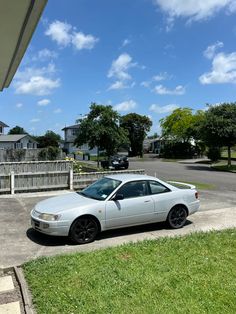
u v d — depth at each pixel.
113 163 32.22
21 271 6.58
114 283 5.88
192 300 5.29
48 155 29.23
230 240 8.44
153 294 5.49
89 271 6.39
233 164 38.50
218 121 32.69
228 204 13.70
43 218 8.45
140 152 67.00
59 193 15.65
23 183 15.81
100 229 8.78
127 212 9.11
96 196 9.25
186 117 57.72
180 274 6.29
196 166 37.59
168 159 54.31
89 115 23.95
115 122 24.11
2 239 8.77
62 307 5.08
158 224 10.38
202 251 7.59
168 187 9.96
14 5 3.26
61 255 7.33
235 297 5.40
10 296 5.64
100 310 4.99
